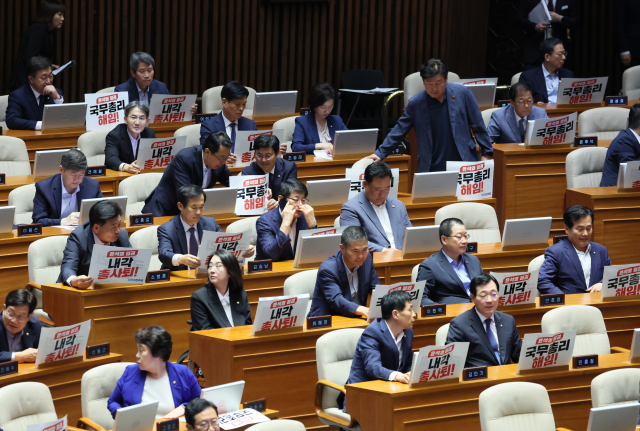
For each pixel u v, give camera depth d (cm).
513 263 1282
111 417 914
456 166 1427
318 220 1408
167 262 1163
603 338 1094
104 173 1452
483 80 1856
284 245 1241
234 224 1269
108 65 2014
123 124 1535
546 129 1511
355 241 1084
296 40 2155
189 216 1183
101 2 1991
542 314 1148
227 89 1527
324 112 1644
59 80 1981
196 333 1050
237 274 1091
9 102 1633
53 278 1188
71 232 1142
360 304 1129
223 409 881
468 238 1285
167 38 2053
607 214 1409
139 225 1280
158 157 1496
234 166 1510
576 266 1231
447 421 937
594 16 2256
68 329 971
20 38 1947
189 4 2055
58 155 1427
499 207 1520
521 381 977
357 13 2172
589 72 2281
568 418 1008
